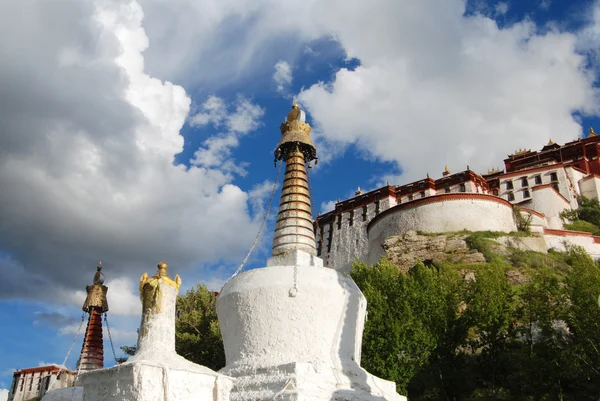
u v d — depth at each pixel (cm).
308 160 2245
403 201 7712
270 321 1706
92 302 2544
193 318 3931
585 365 2836
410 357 3044
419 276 3669
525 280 5006
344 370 1684
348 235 7800
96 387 1113
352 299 1808
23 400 4112
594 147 8444
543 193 7356
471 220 6069
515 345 3397
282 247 1994
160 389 1070
